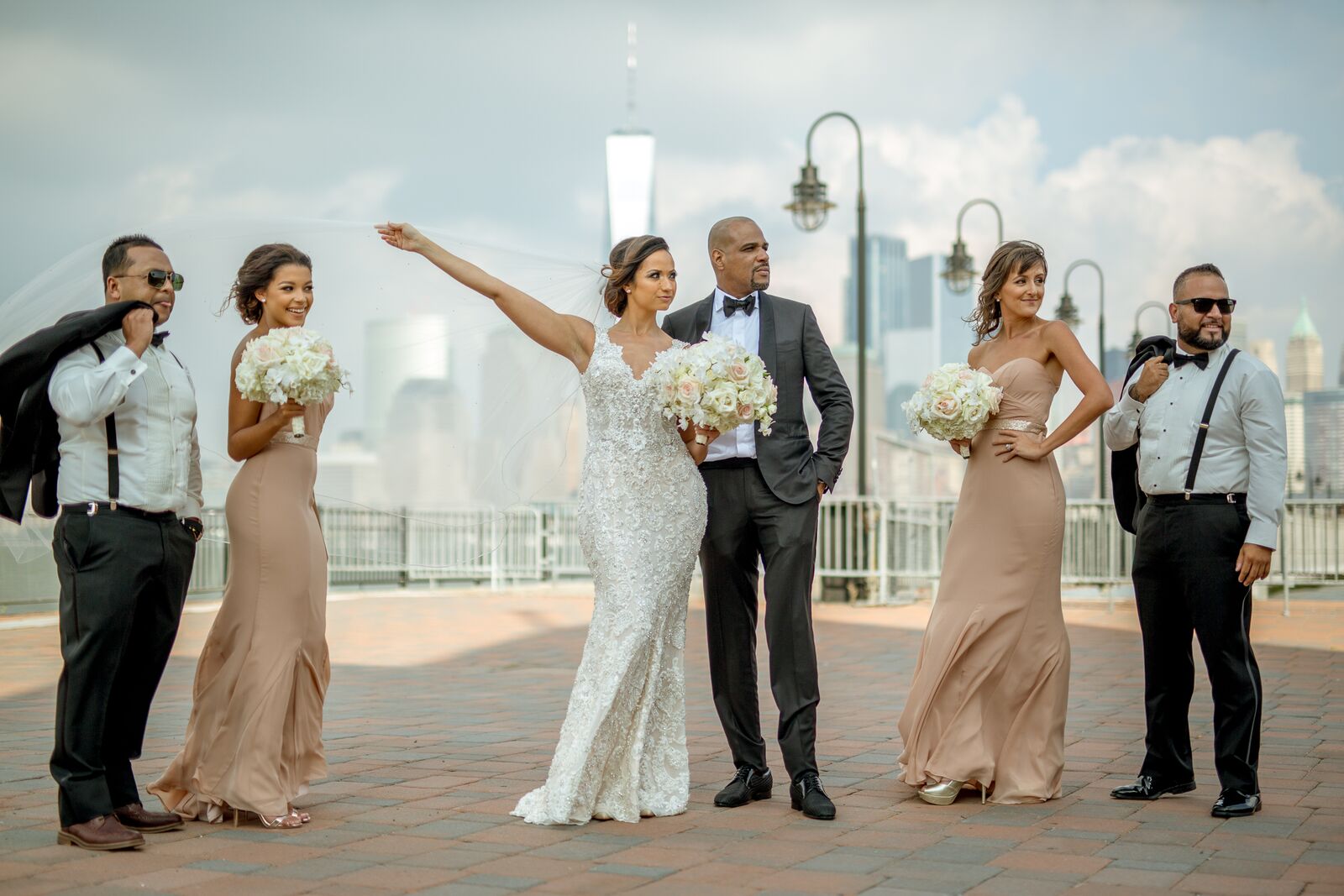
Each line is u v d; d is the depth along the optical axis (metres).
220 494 5.25
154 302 4.22
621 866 3.77
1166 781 4.75
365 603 14.45
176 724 6.44
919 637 10.58
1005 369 4.91
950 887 3.53
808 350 4.87
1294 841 4.03
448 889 3.52
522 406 5.16
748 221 4.92
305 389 4.21
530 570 16.48
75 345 3.99
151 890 3.50
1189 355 4.69
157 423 4.18
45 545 4.78
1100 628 11.31
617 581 4.45
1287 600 12.12
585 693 4.41
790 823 4.34
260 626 4.36
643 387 4.52
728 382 4.34
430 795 4.75
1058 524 4.80
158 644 4.26
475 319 5.11
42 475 4.14
